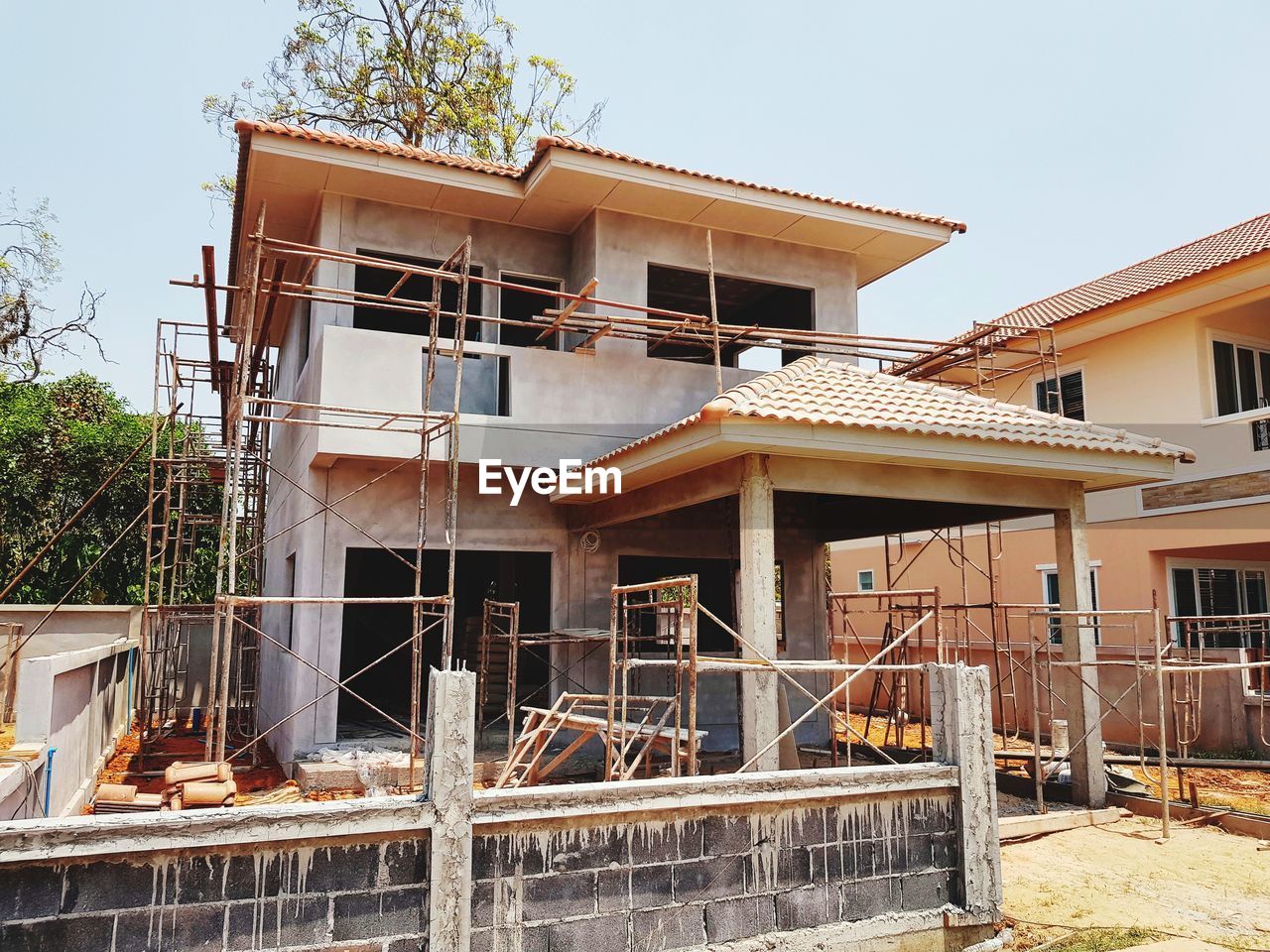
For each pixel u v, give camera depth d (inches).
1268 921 235.1
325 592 403.2
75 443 730.2
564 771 391.9
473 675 169.0
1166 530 554.3
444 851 160.9
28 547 713.0
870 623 781.9
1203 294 524.7
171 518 636.1
